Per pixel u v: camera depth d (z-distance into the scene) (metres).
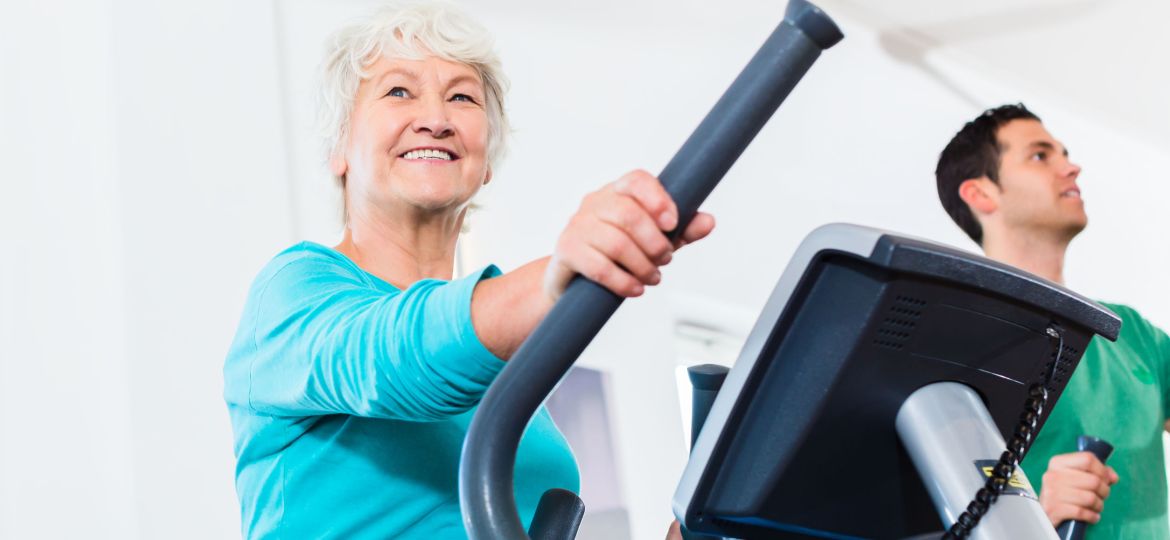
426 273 1.49
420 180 1.41
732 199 3.20
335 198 1.53
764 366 0.72
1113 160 3.92
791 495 0.74
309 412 1.17
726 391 0.73
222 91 2.41
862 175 3.45
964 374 0.74
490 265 0.85
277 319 1.11
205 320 2.29
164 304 2.27
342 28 1.48
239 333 1.21
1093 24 3.86
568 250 0.66
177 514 2.18
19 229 2.25
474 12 2.85
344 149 1.49
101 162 2.32
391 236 1.46
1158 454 2.87
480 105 1.50
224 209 2.36
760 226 3.22
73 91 2.35
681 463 2.81
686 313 3.01
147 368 2.22
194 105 2.39
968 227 3.44
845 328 0.70
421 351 0.84
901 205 3.50
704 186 0.65
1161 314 3.80
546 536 0.84
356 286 1.12
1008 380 0.76
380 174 1.43
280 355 1.08
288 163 2.44
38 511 2.13
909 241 0.68
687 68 3.17
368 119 1.44
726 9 3.27
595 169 2.92
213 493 2.22
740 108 0.64
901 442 0.74
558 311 0.66
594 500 2.65
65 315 2.23
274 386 1.11
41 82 2.33
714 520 0.75
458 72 1.47
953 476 0.70
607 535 2.64
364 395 0.91
